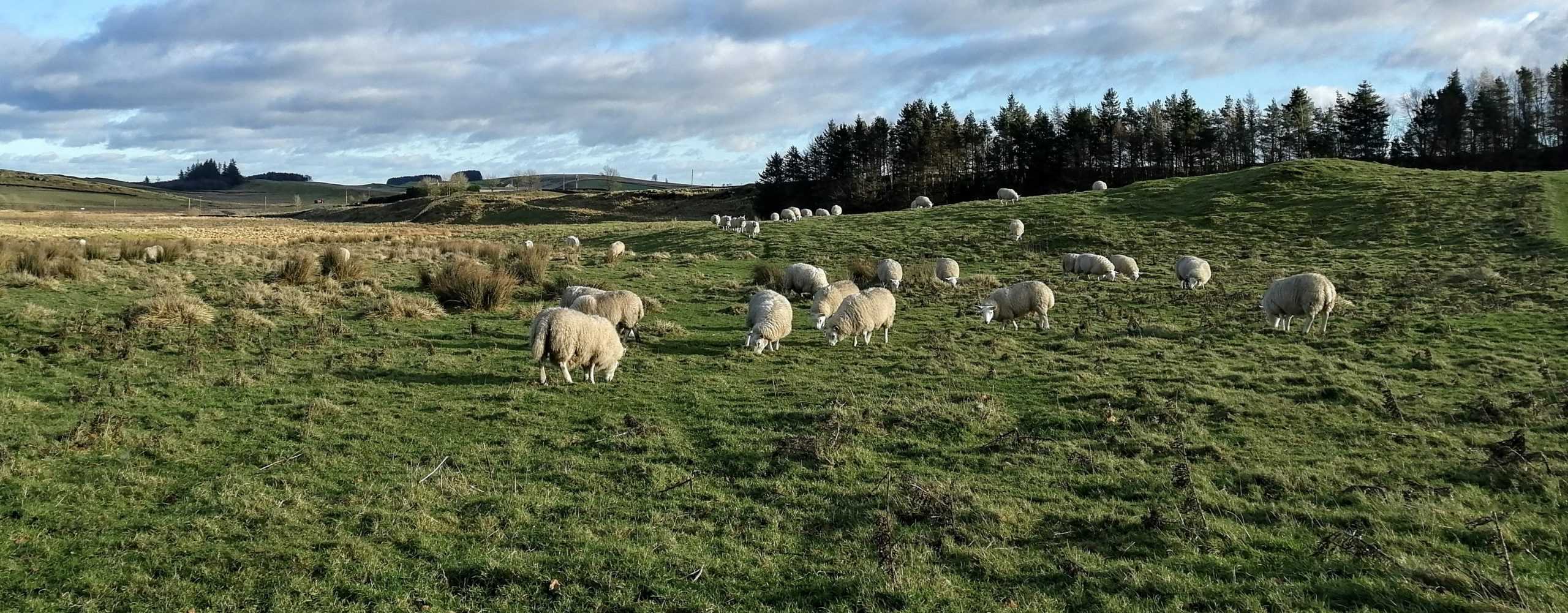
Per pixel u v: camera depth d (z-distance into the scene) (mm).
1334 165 45938
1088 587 6098
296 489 8000
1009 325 18391
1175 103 89750
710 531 7160
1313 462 8797
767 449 9328
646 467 8742
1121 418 10492
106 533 6914
